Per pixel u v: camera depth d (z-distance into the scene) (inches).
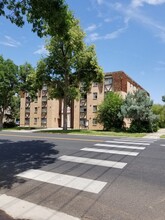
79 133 994.1
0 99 1754.4
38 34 436.8
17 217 177.0
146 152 433.4
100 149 466.6
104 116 1450.5
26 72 1706.4
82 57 1181.7
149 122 1243.2
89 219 173.8
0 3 403.9
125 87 1738.4
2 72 1640.0
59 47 1182.9
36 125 2084.2
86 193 224.2
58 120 2079.2
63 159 371.9
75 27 1146.7
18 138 685.9
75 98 1242.0
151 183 252.2
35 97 1753.2
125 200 207.2
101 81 1246.3
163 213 182.2
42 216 178.5
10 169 314.0
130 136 858.8
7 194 224.7
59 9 397.1
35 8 397.1
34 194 223.6
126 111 1253.1
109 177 274.1
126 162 350.0
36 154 415.8
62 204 200.1
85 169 310.3
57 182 257.1
